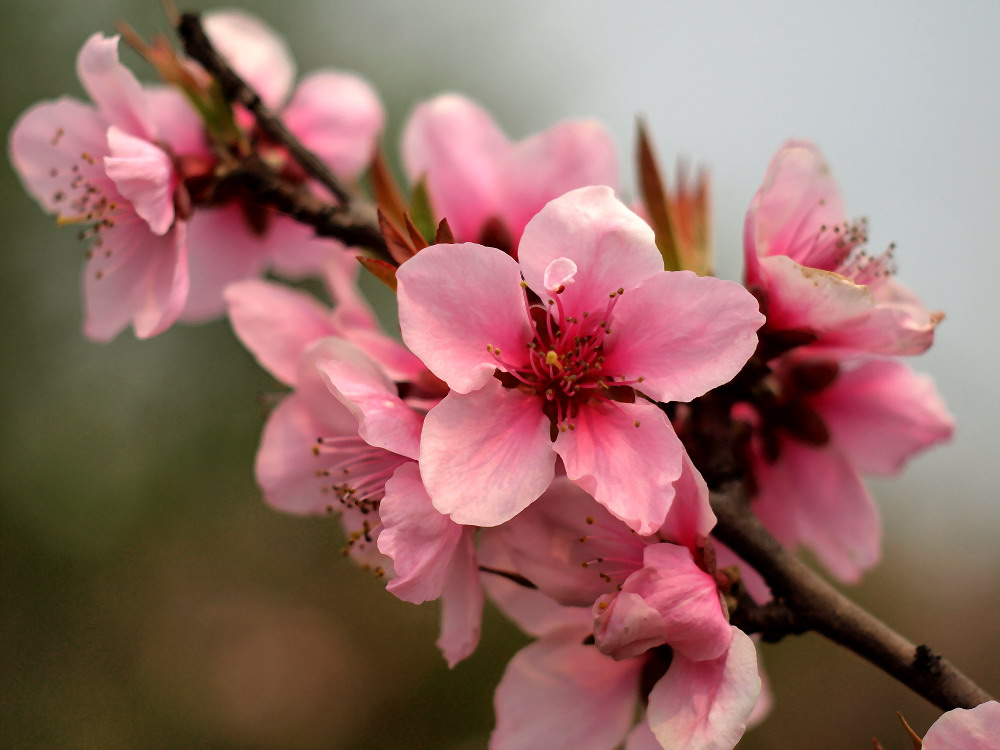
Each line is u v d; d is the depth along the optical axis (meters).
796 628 0.32
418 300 0.31
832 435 0.35
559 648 0.34
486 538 0.33
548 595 0.32
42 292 0.93
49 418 0.92
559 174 0.36
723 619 0.31
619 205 0.32
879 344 0.33
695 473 0.31
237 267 0.38
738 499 0.33
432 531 0.31
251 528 0.97
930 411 0.35
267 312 0.35
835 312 0.33
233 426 0.94
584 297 0.32
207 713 0.97
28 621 0.90
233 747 0.96
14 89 0.93
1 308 0.91
